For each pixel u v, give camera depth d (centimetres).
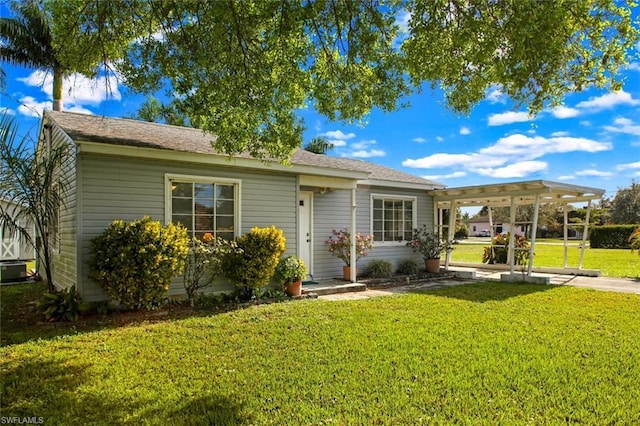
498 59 338
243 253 728
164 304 676
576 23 319
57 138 795
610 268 1396
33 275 1160
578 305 707
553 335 503
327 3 428
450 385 347
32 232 1142
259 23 444
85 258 618
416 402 314
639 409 305
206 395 327
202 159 711
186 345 460
